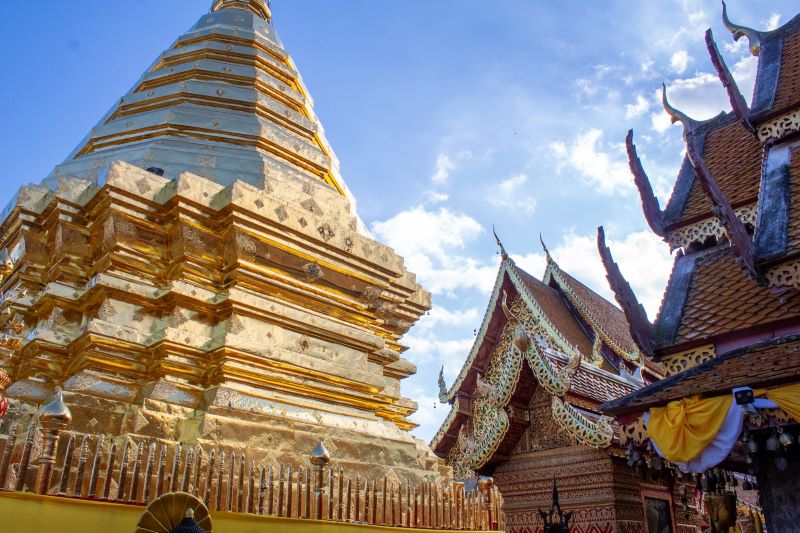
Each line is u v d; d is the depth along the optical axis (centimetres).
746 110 896
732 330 751
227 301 905
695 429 628
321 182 1234
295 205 1085
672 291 872
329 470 782
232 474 689
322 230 1034
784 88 906
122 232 912
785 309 735
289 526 674
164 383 826
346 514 773
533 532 972
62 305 898
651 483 1006
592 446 919
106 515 545
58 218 941
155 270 927
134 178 936
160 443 763
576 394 981
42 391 820
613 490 911
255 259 957
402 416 1177
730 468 863
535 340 1012
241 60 1414
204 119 1207
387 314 1166
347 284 1069
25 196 971
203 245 942
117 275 891
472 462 1040
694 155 752
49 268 957
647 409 680
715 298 820
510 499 1015
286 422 862
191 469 684
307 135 1364
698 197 957
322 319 1002
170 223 950
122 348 843
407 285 1202
